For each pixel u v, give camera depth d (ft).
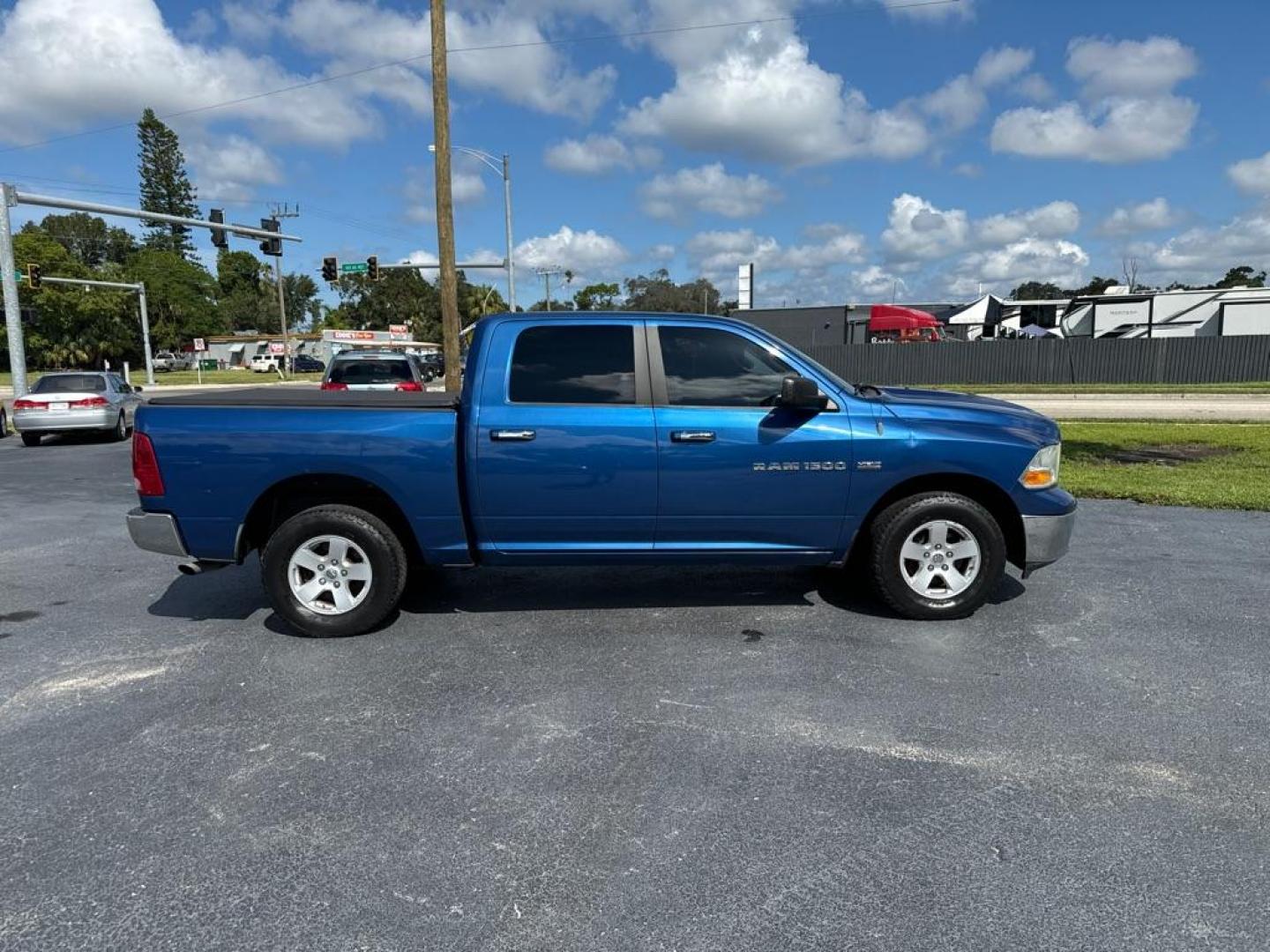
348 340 270.67
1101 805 10.07
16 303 74.28
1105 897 8.39
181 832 9.68
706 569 20.81
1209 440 44.37
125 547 24.03
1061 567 20.54
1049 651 15.03
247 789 10.61
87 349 214.90
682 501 15.96
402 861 9.11
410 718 12.61
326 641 15.98
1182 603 17.69
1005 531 17.17
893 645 15.39
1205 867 8.86
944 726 12.15
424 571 20.70
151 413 15.69
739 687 13.61
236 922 8.15
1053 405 68.44
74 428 53.01
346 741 11.87
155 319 285.23
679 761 11.23
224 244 83.20
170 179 306.55
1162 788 10.43
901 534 16.26
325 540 15.96
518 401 15.84
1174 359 91.56
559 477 15.74
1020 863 8.96
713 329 16.33
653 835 9.55
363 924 8.12
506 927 8.05
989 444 16.14
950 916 8.14
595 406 15.84
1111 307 115.85
